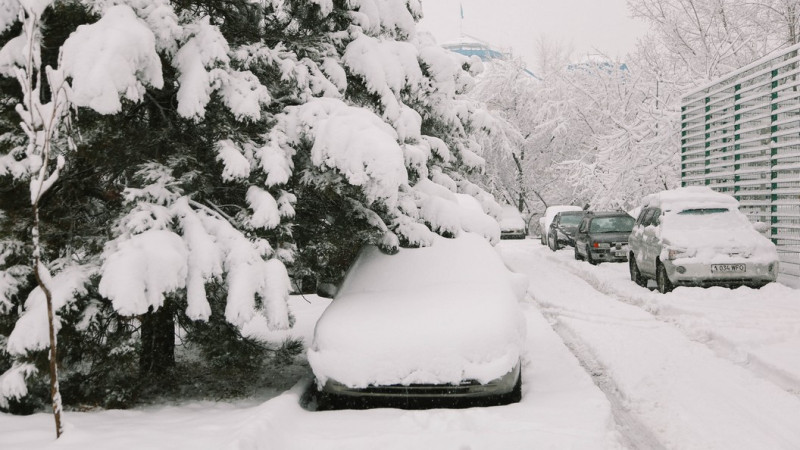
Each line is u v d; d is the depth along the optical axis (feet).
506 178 146.10
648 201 48.32
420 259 25.21
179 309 21.75
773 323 30.48
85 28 17.92
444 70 35.37
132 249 17.95
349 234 25.72
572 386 21.61
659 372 23.81
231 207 22.94
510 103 143.95
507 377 19.27
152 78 18.65
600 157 86.43
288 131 22.27
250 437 15.20
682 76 85.20
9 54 18.57
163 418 18.34
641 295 41.68
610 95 107.76
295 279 27.89
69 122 17.92
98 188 21.65
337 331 20.34
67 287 18.11
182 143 22.68
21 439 15.72
